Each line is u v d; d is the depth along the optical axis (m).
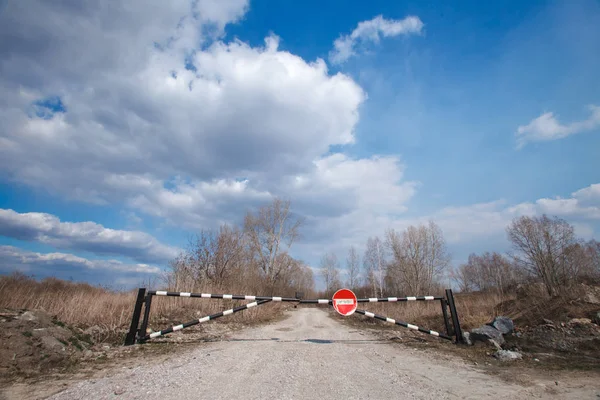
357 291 47.59
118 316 10.34
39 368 5.32
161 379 4.78
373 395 4.20
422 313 16.28
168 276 16.20
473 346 8.27
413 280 36.47
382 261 42.12
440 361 6.55
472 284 54.09
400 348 8.12
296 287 53.75
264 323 14.88
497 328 8.84
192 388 4.36
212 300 14.76
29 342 5.69
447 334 9.06
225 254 21.42
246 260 24.31
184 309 13.30
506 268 38.28
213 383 4.61
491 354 7.23
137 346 7.59
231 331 11.12
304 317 20.81
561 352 7.42
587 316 8.70
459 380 5.02
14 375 4.88
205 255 20.86
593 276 16.64
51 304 9.52
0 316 6.10
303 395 4.15
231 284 19.02
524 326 9.80
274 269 37.66
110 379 4.80
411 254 37.19
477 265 53.84
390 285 43.38
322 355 6.91
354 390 4.39
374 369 5.70
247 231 36.44
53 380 4.77
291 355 6.80
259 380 4.80
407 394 4.26
